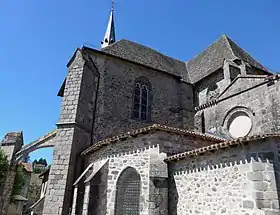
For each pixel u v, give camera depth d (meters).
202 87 22.70
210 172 9.52
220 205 8.87
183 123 21.33
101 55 19.58
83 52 18.56
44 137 18.27
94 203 11.63
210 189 9.33
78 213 12.21
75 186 12.71
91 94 17.67
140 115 19.81
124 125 18.47
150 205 10.09
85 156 14.87
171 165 11.12
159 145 11.39
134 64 20.81
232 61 20.67
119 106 18.83
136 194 11.24
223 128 17.28
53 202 13.55
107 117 17.92
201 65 24.92
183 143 12.06
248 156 8.62
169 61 25.75
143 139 11.88
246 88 16.58
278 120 14.11
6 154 18.38
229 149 9.19
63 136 15.24
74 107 16.06
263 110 15.11
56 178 14.09
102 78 18.94
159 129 11.55
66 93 16.73
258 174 8.22
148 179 10.91
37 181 50.66
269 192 7.87
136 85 20.59
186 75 24.94
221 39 25.47
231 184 8.78
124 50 22.14
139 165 11.47
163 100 21.31
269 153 8.27
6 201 17.28
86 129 16.34
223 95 18.22
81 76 17.02
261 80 15.71
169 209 10.41
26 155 18.20
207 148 9.52
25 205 40.38
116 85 19.31
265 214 7.73
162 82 22.02
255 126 15.31
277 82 14.80
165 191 10.39
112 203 11.43
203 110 19.50
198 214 9.40
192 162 10.28
